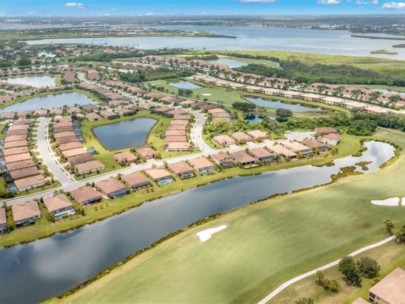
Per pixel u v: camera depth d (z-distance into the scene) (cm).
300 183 12038
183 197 11138
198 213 10262
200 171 12625
